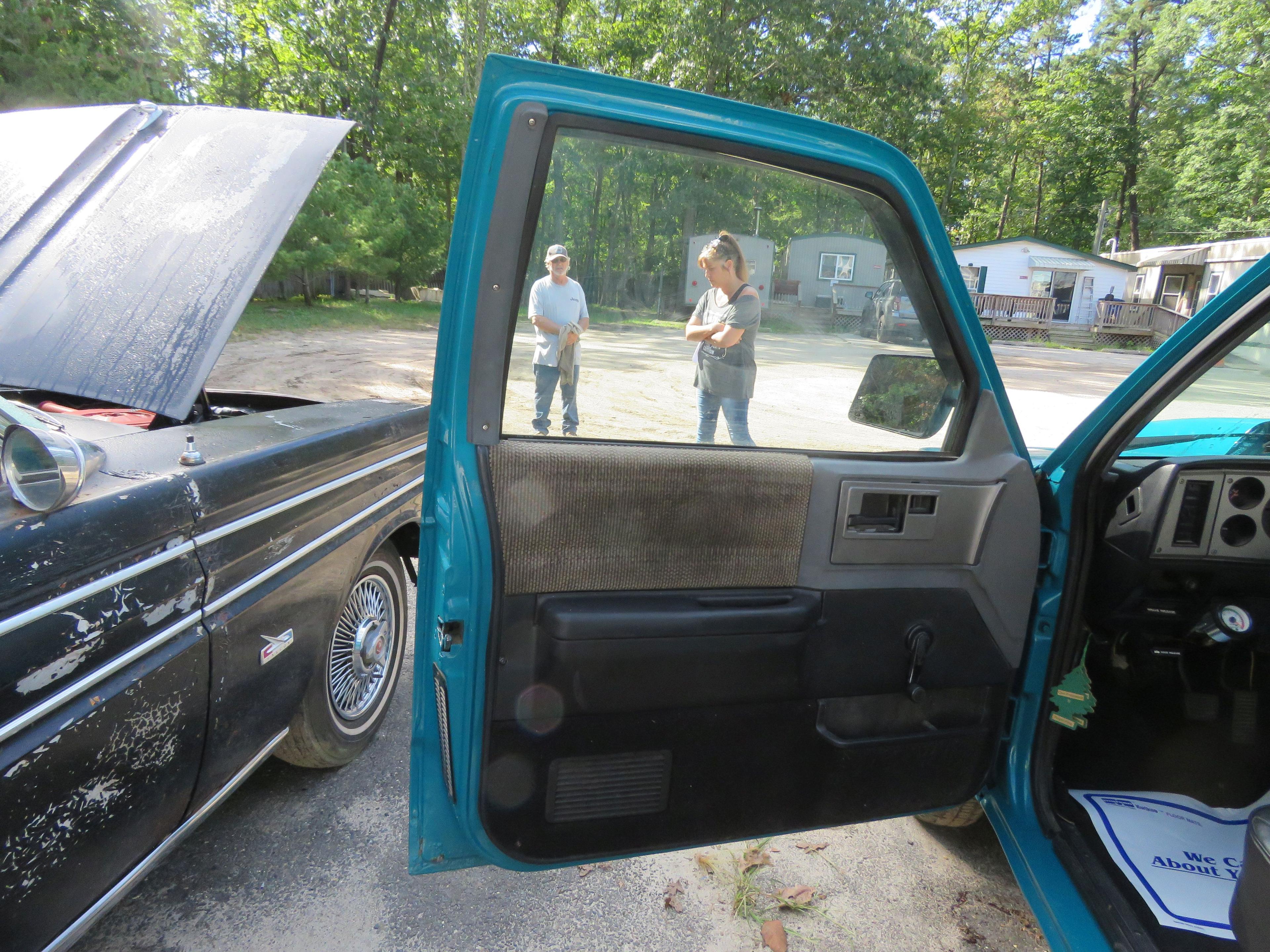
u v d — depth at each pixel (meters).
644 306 1.46
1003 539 1.77
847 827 2.53
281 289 17.38
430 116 25.48
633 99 1.39
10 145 2.34
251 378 9.13
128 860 1.50
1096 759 2.15
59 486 1.25
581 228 1.39
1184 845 1.89
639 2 25.27
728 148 1.43
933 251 1.61
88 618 1.32
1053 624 1.89
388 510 2.62
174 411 1.86
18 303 1.95
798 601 1.63
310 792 2.54
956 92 33.94
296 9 24.70
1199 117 36.78
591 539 1.47
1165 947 1.63
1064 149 40.19
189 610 1.59
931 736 1.79
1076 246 44.31
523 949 1.98
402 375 10.05
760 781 1.67
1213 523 1.85
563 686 1.48
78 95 13.16
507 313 1.38
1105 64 38.00
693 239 1.47
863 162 1.52
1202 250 26.69
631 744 1.55
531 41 26.19
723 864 2.33
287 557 1.98
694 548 1.54
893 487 1.65
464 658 1.44
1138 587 1.93
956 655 1.78
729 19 23.78
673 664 1.54
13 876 1.21
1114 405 1.74
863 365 1.63
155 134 2.41
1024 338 28.41
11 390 1.85
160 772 1.53
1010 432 1.77
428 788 1.62
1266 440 2.06
